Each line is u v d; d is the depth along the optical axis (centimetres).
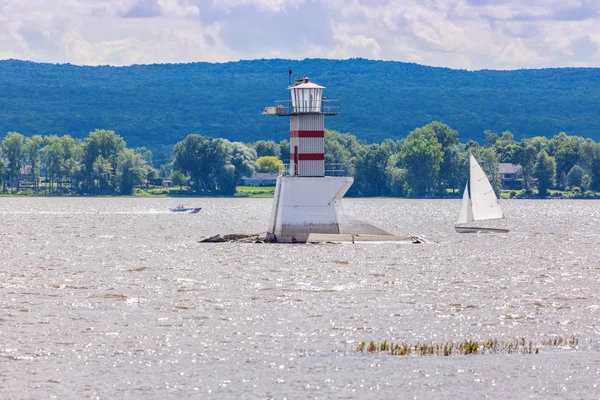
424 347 17400
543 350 17588
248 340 18100
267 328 19150
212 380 15525
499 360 16862
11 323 19350
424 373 16050
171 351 17225
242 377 15700
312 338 18338
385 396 14888
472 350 17412
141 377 15638
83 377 15575
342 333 18812
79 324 19362
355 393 15012
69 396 14662
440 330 19200
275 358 16850
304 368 16262
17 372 15788
